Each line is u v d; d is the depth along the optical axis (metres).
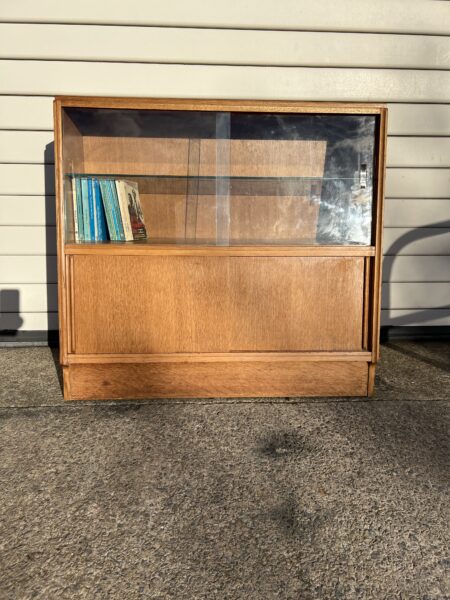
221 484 1.55
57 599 1.11
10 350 3.02
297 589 1.15
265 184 2.32
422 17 2.98
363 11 2.95
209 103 2.05
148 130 2.28
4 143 2.93
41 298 3.08
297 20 2.93
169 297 2.12
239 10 2.90
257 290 2.14
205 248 2.11
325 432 1.90
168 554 1.25
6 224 3.00
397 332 3.23
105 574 1.19
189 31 2.90
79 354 2.13
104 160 2.31
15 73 2.88
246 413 2.06
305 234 2.29
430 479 1.58
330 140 2.22
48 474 1.61
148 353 2.15
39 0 2.83
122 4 2.86
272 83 2.97
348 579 1.17
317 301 2.16
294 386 2.22
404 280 3.19
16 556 1.24
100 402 2.18
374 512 1.42
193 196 2.35
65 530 1.34
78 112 2.09
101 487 1.54
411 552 1.26
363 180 2.15
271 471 1.63
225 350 2.16
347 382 2.23
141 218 2.36
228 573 1.19
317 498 1.48
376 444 1.81
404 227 3.15
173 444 1.80
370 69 3.00
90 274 2.10
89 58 2.89
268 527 1.36
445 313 3.24
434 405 2.16
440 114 3.06
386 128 2.09
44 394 2.27
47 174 2.97
